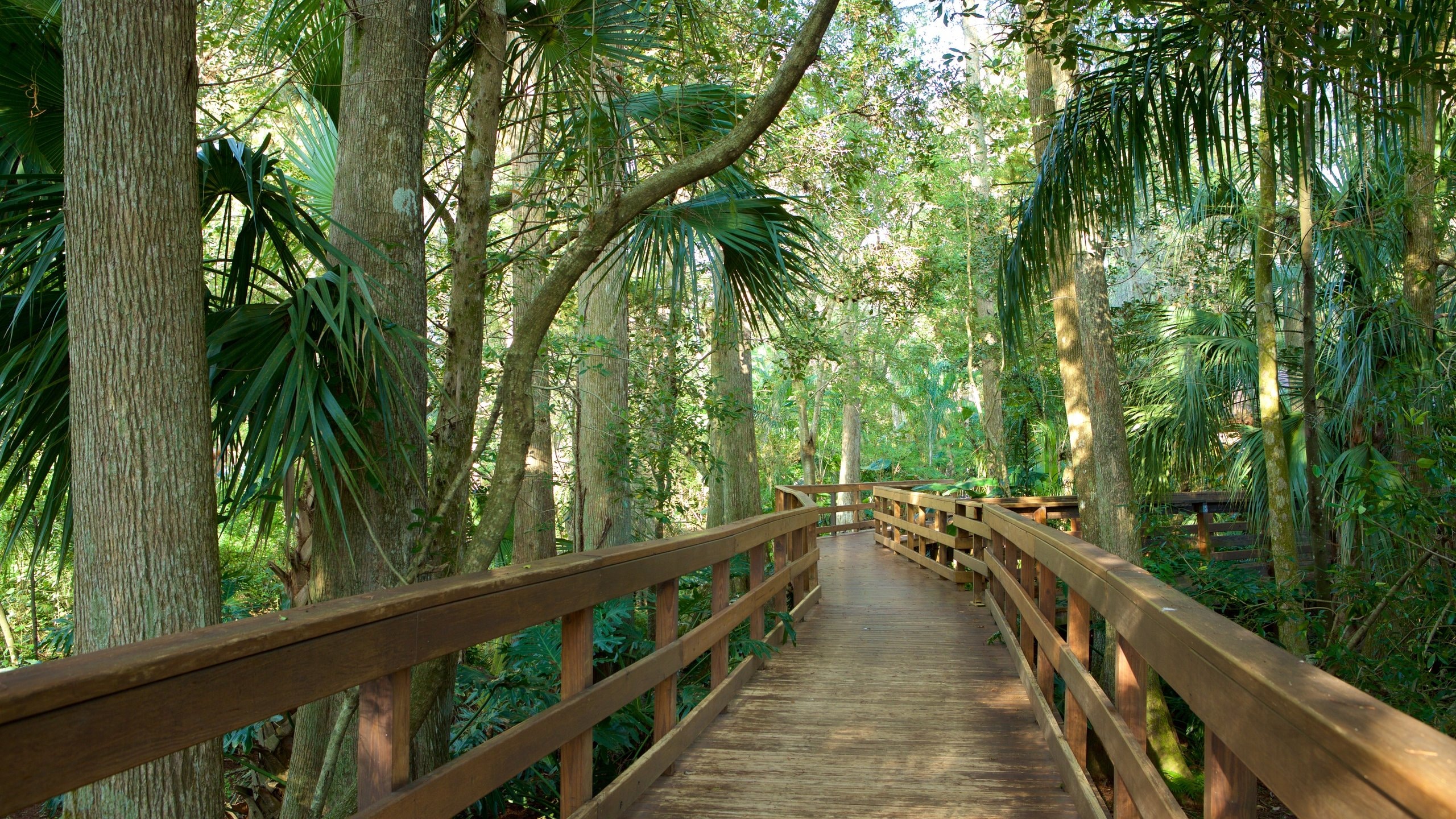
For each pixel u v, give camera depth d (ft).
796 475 106.11
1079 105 17.03
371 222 12.35
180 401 8.64
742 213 16.46
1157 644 7.66
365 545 11.73
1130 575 9.29
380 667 6.64
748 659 18.52
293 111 17.40
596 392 29.17
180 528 8.55
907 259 42.42
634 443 28.86
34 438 10.18
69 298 8.68
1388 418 19.04
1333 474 19.74
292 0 15.35
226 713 5.22
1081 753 12.27
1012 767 13.16
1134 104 16.87
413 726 11.28
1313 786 4.43
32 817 19.75
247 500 10.16
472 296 13.20
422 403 12.45
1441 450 14.56
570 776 10.07
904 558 42.98
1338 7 13.66
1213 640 6.13
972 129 49.83
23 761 4.16
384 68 12.62
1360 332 20.92
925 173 48.91
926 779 12.66
